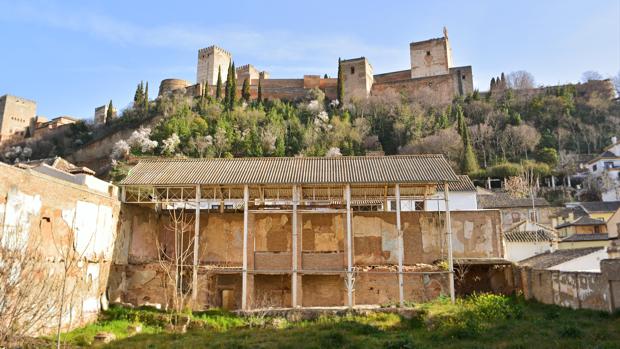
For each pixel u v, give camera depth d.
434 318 21.12
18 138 114.75
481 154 81.00
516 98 99.19
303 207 30.81
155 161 29.59
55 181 19.45
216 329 21.06
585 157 82.75
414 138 80.81
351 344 16.91
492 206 55.75
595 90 103.88
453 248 30.98
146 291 26.39
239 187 27.25
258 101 96.81
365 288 28.28
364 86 103.81
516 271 29.02
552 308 23.28
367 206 34.88
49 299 15.08
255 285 28.70
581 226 48.09
